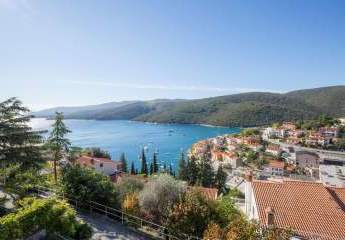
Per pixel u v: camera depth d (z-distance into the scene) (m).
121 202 29.19
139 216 27.19
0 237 15.88
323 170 96.31
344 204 27.38
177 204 24.11
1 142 23.72
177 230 22.19
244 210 41.59
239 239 17.05
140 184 38.88
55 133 38.34
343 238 21.80
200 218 22.52
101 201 26.88
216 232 18.52
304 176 124.94
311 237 21.91
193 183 100.50
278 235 17.19
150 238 22.08
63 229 18.56
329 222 23.58
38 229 17.64
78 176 27.20
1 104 23.83
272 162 146.62
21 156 24.55
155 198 29.42
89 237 20.14
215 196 45.38
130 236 22.08
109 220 24.70
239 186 98.31
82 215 25.28
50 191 29.88
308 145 194.88
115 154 196.88
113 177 72.25
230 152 187.75
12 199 25.12
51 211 18.44
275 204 26.00
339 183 80.31
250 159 169.88
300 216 24.30
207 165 102.38
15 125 24.25
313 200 26.58
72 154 39.97
